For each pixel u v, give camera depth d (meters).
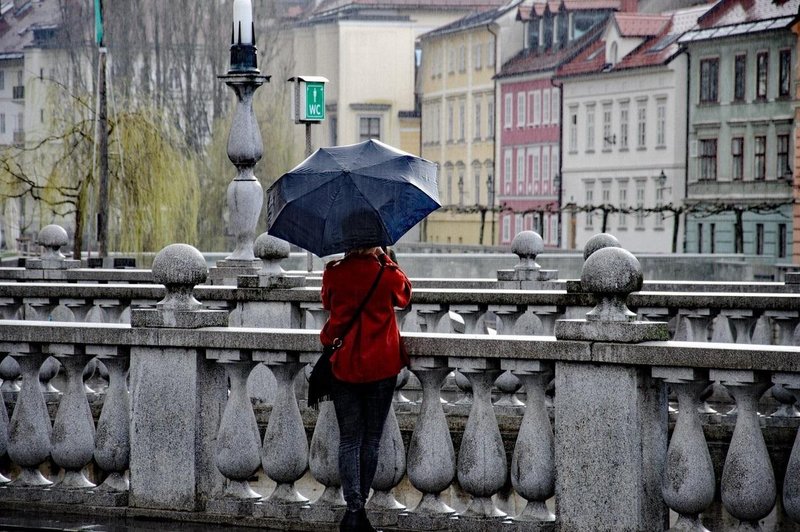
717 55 197.88
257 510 22.50
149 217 97.56
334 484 22.12
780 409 31.33
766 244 186.88
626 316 20.09
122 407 23.34
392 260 21.77
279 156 184.25
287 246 36.25
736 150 194.25
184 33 191.25
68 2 198.25
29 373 23.75
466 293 34.19
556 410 20.47
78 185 94.50
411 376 36.62
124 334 22.88
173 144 105.00
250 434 22.56
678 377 19.56
